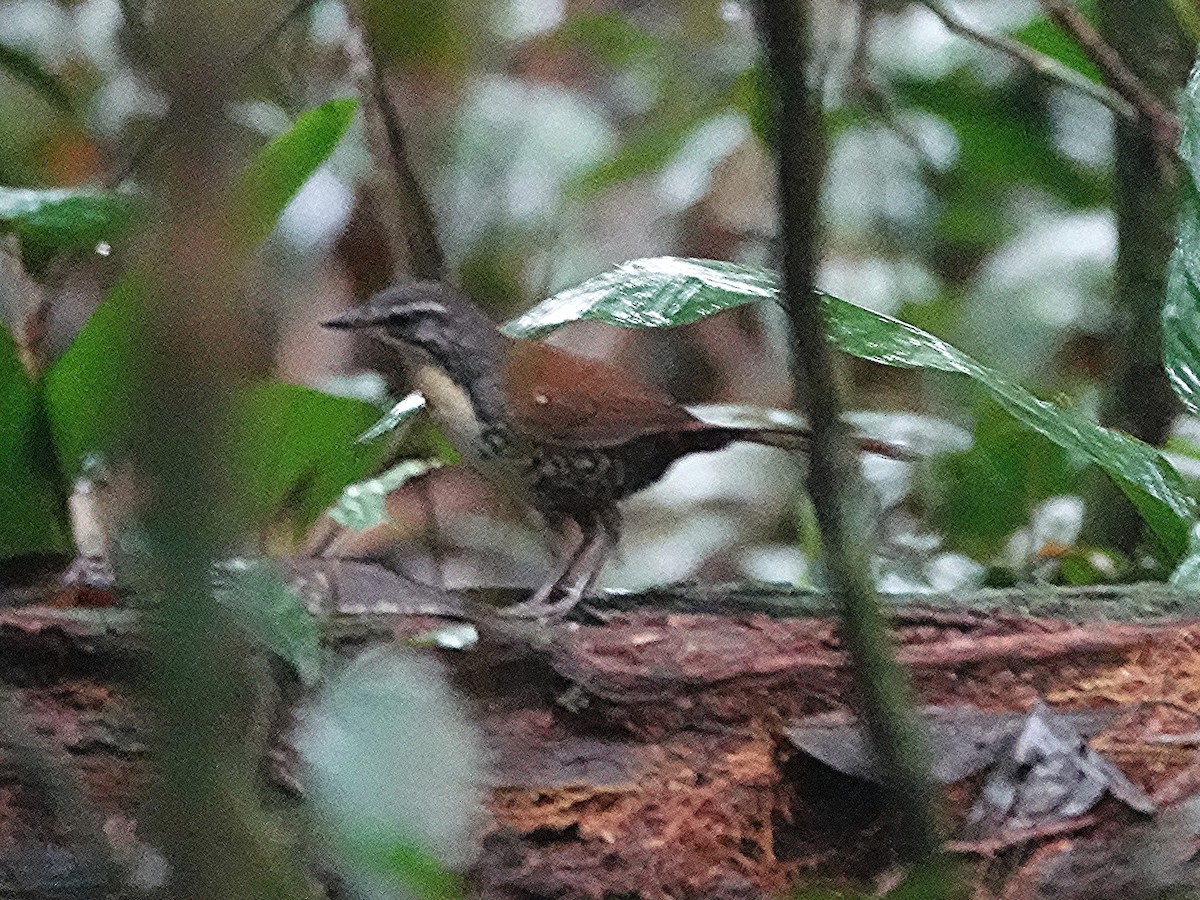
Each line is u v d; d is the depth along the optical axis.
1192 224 7.18
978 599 7.62
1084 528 9.98
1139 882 5.65
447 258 12.07
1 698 4.46
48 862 5.14
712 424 8.87
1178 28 10.18
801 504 9.41
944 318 12.87
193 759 2.58
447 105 14.02
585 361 9.16
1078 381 12.77
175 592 2.31
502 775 6.12
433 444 9.85
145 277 2.04
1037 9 12.16
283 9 4.36
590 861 5.95
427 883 3.82
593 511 9.12
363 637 6.70
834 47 10.78
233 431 2.09
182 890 2.67
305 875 3.81
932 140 13.34
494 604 8.34
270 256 11.50
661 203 14.19
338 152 12.66
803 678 6.62
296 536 8.16
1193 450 9.62
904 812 3.81
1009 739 6.30
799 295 3.40
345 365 12.62
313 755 4.09
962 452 9.81
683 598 7.91
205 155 1.97
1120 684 6.97
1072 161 12.63
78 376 7.12
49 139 12.62
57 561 7.97
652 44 13.41
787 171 3.25
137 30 7.36
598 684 6.50
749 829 6.16
